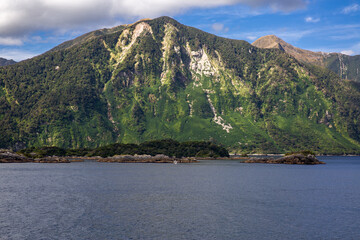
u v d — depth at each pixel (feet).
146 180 401.49
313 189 327.88
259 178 444.14
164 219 191.83
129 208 221.46
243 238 157.48
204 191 304.91
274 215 203.51
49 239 154.40
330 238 158.40
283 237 159.43
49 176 450.71
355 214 206.80
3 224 178.50
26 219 189.57
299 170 632.79
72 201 246.06
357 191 314.14
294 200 257.14
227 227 175.63
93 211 211.41
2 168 621.72
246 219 193.06
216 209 220.02
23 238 155.84
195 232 166.40
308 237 159.53
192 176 463.42
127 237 157.79
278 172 564.71
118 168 631.56
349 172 587.68
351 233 166.09
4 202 240.94
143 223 182.70
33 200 249.96
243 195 281.33
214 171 572.10
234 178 439.63
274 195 282.77
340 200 258.78
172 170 583.17
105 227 174.09
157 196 272.31
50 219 189.88
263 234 163.94
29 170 568.41
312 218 195.93
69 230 168.25
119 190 307.99
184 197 268.00
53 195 274.77
